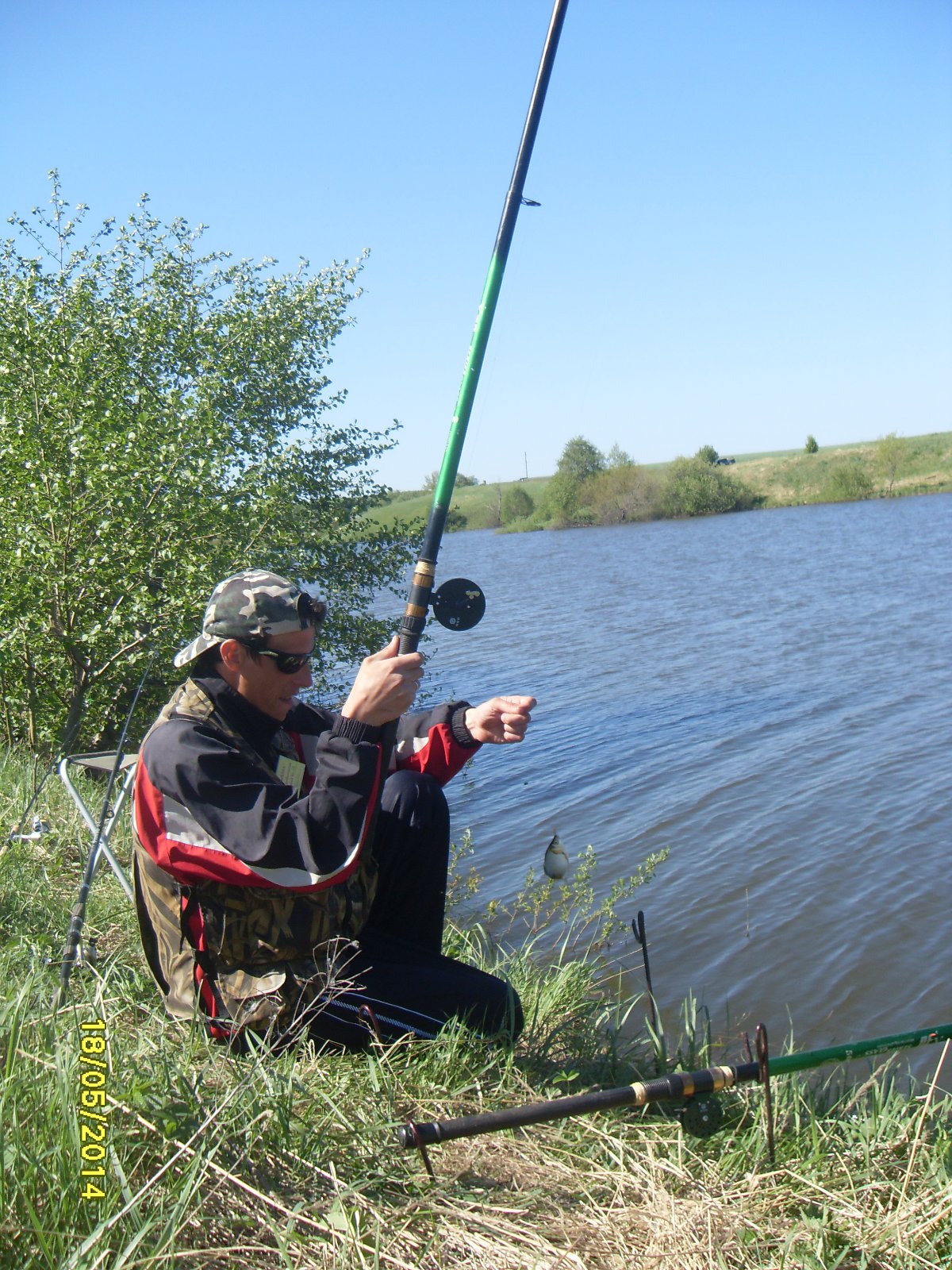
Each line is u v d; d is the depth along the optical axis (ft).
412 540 37.55
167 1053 8.07
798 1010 21.74
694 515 262.26
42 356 29.04
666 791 37.45
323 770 8.11
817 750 41.70
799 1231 7.22
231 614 8.60
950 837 30.78
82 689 30.14
